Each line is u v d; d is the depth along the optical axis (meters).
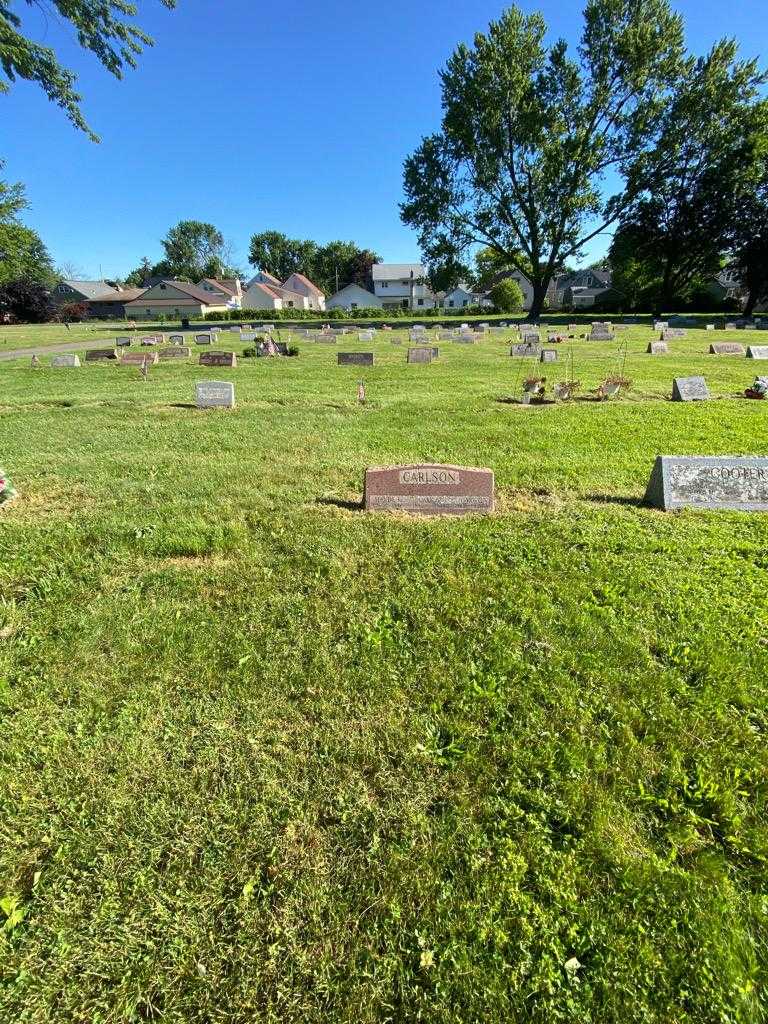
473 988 1.72
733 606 3.71
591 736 2.68
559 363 17.52
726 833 2.23
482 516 5.34
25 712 2.86
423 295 88.94
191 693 2.97
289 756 2.58
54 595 3.91
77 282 87.06
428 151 40.38
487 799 2.36
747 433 8.31
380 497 5.47
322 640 3.38
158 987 1.76
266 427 9.03
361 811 2.32
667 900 1.96
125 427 9.15
